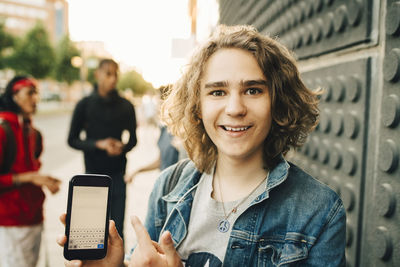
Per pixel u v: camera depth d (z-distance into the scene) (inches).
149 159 404.8
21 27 2785.4
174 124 52.9
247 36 41.5
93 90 140.6
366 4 55.1
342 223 40.6
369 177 55.0
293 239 40.5
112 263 42.0
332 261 39.2
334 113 65.8
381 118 49.6
